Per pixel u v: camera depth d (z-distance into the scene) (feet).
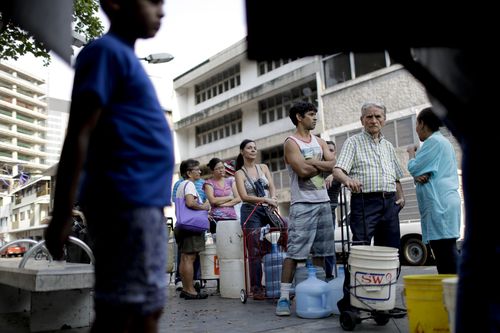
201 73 95.71
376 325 11.72
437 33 3.99
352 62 59.16
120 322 4.69
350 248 11.51
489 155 4.60
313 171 13.56
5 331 12.76
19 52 24.93
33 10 5.16
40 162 337.93
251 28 3.71
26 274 10.80
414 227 35.65
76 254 19.94
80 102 4.62
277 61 3.75
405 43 3.98
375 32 3.87
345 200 13.08
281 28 3.69
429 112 12.59
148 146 5.00
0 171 228.02
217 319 13.56
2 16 5.16
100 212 4.85
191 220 18.12
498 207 4.53
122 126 4.91
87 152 5.02
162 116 5.28
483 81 4.42
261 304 16.26
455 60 4.44
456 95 4.61
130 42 5.43
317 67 64.18
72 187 4.49
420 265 35.06
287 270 13.89
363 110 13.91
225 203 21.56
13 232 195.72
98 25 30.22
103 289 4.74
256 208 17.84
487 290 4.55
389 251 10.91
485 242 4.60
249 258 17.69
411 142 51.24
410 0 3.92
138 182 4.83
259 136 83.15
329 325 12.03
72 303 13.39
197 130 100.63
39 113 343.26
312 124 14.37
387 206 13.34
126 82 4.99
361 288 11.06
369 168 13.26
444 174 12.14
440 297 8.50
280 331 11.51
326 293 13.44
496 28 4.02
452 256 12.01
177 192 18.75
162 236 5.09
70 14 5.27
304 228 13.62
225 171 22.65
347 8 3.77
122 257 4.71
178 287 21.75
